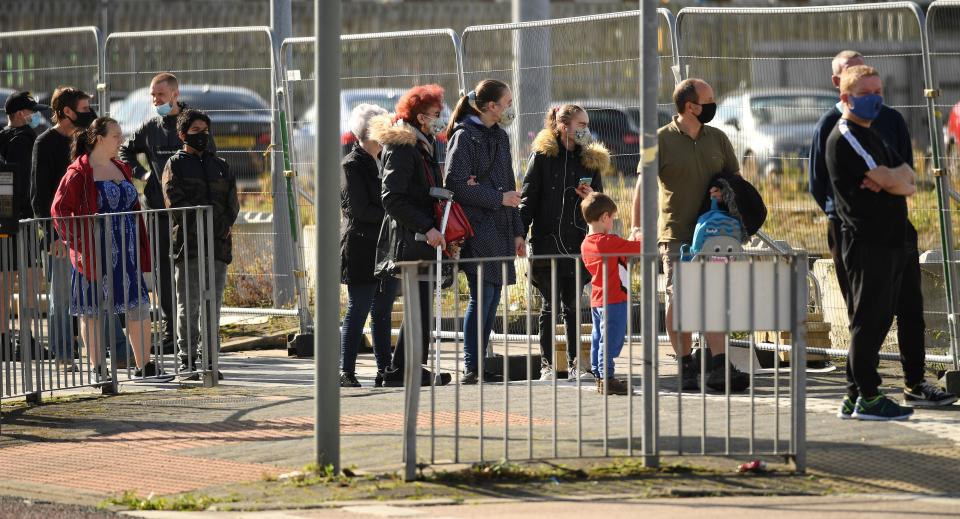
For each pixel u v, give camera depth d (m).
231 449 22.00
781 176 30.86
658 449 19.36
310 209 37.12
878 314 22.59
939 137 27.52
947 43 27.70
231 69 35.97
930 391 24.38
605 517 16.84
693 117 25.98
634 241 25.91
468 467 19.38
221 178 30.08
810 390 26.50
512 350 32.03
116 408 26.22
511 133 33.53
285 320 37.47
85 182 28.66
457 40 33.62
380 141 26.48
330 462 19.88
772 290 18.91
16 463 21.80
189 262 29.70
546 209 27.75
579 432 19.44
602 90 32.41
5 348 26.73
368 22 74.25
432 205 26.77
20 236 26.67
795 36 31.05
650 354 19.42
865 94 22.09
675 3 68.94
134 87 37.00
